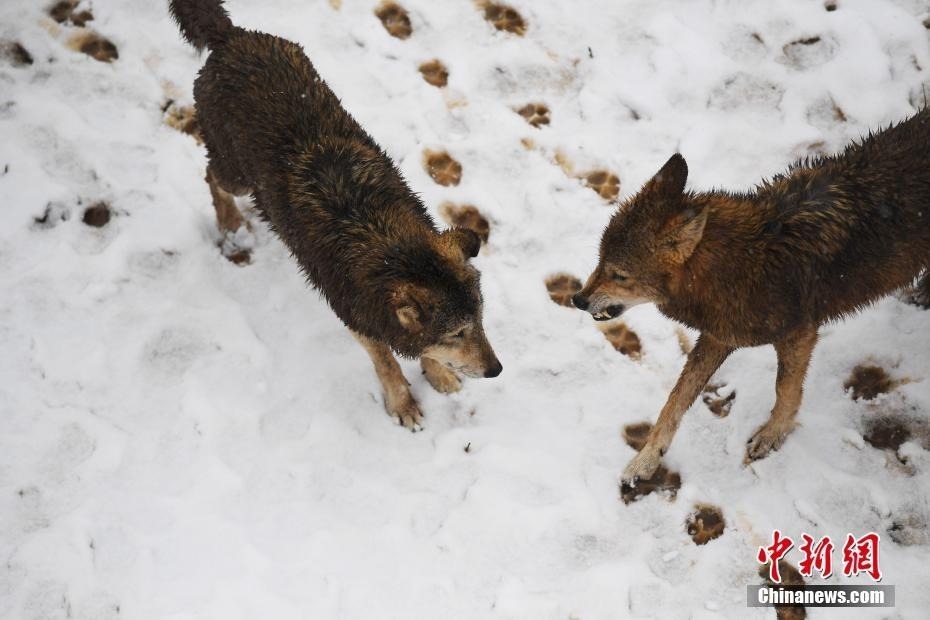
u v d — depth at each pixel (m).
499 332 5.20
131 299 5.20
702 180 5.41
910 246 4.72
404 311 4.60
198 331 5.16
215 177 5.16
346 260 4.77
